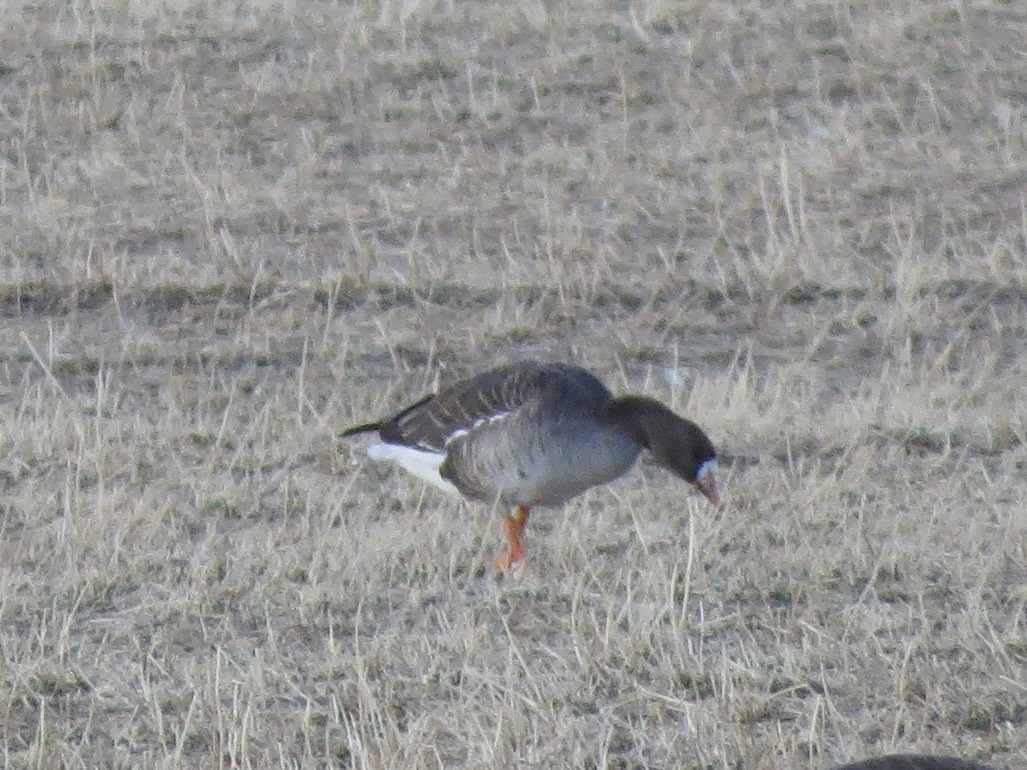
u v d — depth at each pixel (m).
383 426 12.62
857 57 23.61
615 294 17.62
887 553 11.87
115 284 17.36
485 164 21.00
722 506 12.77
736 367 16.16
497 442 11.64
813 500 12.84
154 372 15.77
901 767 7.08
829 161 20.92
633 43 24.22
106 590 11.38
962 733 9.69
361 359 16.22
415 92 22.95
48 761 9.35
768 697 9.98
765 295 17.72
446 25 24.78
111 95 22.59
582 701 10.06
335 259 18.44
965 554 12.02
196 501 12.78
